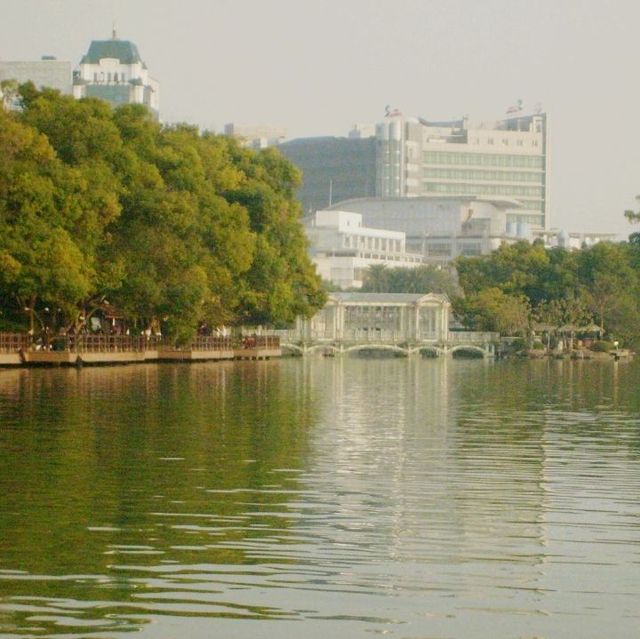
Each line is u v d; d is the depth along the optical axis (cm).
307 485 5903
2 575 4081
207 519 5006
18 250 15512
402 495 5669
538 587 4031
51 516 5006
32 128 16588
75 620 3638
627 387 15338
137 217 17962
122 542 4556
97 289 16988
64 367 16962
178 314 18638
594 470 6569
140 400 10881
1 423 8569
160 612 3725
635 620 3706
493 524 5000
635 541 4697
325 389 13812
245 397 11762
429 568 4256
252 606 3794
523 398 12719
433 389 14412
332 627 3619
